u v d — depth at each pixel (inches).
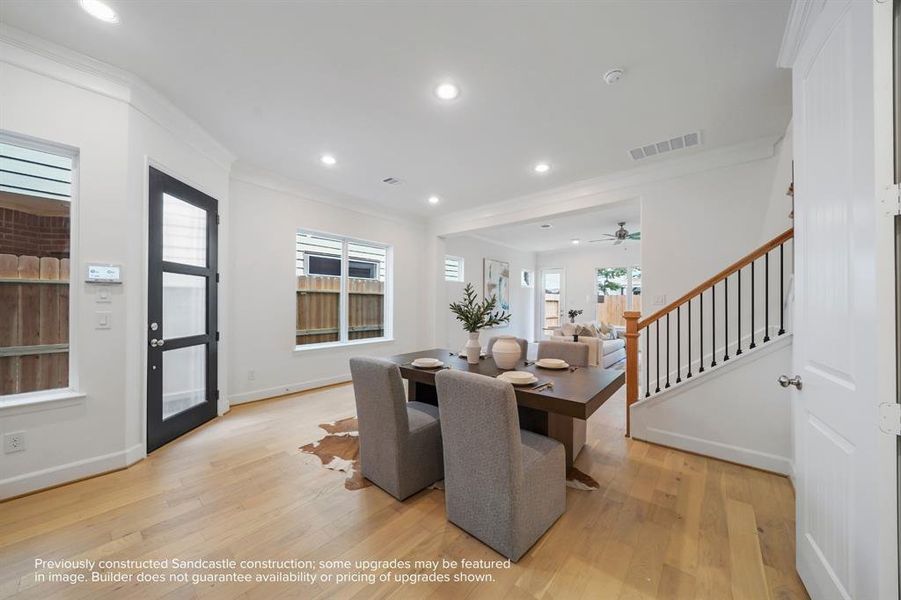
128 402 94.5
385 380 78.0
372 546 65.1
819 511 51.0
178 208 115.6
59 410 84.1
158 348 105.7
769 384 95.5
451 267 277.6
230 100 101.7
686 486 87.5
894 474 36.3
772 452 94.8
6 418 78.1
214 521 71.9
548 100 99.1
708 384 104.4
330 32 75.3
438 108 104.0
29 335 83.7
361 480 88.7
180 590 54.5
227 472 92.4
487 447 62.5
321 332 188.7
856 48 40.8
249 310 154.6
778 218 116.9
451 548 64.6
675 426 109.8
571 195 169.0
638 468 97.0
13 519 71.3
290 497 80.9
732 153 126.6
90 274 87.7
